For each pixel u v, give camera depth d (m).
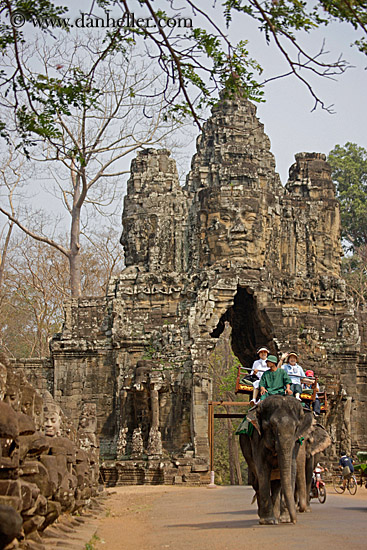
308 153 66.75
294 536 15.70
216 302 57.34
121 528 20.19
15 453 11.91
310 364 56.22
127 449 54.69
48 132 19.11
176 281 59.50
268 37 15.01
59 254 83.44
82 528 17.89
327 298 61.78
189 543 15.82
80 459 21.11
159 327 58.78
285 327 57.69
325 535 15.80
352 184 101.12
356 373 60.34
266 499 17.98
